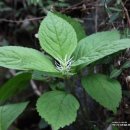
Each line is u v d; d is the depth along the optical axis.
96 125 0.69
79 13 0.79
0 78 1.05
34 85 0.94
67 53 0.53
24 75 0.60
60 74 0.54
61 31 0.54
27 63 0.49
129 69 0.62
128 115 0.67
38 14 0.99
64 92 0.52
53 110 0.48
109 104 0.51
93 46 0.54
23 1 1.02
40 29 0.54
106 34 0.56
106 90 0.52
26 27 1.01
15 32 1.03
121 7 0.66
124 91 0.62
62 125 0.46
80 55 0.54
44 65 0.51
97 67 0.69
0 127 0.58
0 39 1.05
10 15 1.05
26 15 1.01
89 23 0.82
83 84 0.53
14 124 0.92
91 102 0.74
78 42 0.57
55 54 0.53
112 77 0.54
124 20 0.67
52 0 0.89
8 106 0.61
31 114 0.93
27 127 0.94
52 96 0.51
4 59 0.50
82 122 0.69
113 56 0.58
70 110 0.49
